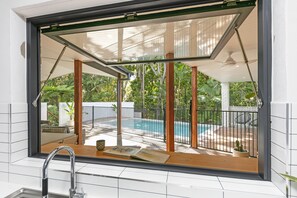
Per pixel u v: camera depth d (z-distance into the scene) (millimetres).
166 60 2512
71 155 1001
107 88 11266
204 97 9344
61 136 3186
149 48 2031
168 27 1381
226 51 2754
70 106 7871
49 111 8055
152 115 6949
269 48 922
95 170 1075
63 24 1312
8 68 1192
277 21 855
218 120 6488
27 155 1284
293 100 767
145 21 1211
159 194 932
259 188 859
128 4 1103
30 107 1304
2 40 1204
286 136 769
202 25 1334
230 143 4906
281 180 810
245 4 1013
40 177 1121
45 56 3053
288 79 772
